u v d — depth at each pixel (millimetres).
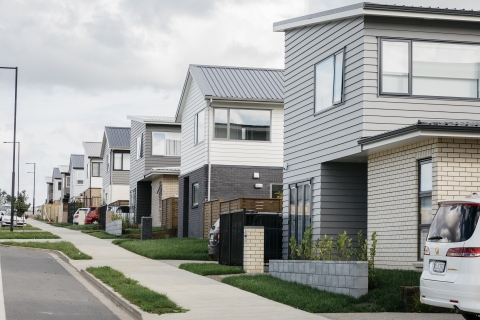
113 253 26109
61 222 65125
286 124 23656
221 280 17609
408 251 16844
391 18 18531
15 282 16922
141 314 12438
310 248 18188
